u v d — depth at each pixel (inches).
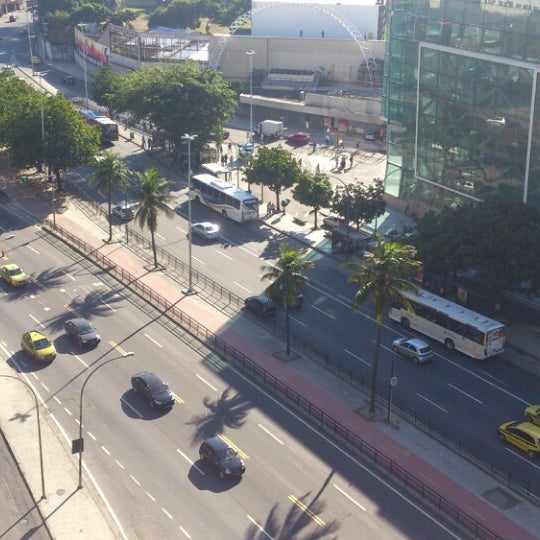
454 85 4143.7
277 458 2662.4
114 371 3191.4
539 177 3757.4
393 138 4805.6
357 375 3203.7
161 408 2910.9
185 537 2292.1
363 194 4360.2
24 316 3641.7
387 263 2748.5
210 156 5836.6
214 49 7662.4
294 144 6491.1
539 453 2682.1
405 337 3516.2
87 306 3754.9
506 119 3865.7
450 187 4335.6
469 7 3971.5
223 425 2842.0
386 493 2501.2
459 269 3567.9
